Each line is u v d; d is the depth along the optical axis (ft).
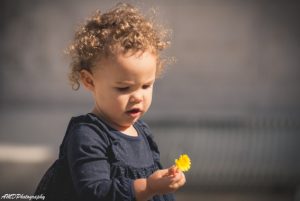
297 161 50.65
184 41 68.18
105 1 68.28
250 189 48.37
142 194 11.62
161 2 67.77
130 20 13.01
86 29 13.17
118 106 12.50
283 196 47.96
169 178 11.55
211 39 68.39
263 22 68.33
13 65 69.82
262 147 51.65
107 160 12.52
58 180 12.91
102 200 11.73
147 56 12.51
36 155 54.95
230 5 68.33
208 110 67.77
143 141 13.56
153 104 67.41
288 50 68.18
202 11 68.18
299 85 67.97
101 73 12.59
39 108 69.10
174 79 68.08
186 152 51.08
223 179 48.16
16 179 47.11
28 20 69.51
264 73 68.33
